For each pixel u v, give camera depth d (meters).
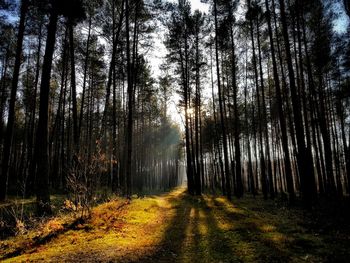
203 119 42.00
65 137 41.25
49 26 12.47
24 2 16.55
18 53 17.59
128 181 18.08
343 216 11.48
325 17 20.08
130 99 18.97
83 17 14.07
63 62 24.91
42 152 11.57
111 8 21.36
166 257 6.49
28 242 7.47
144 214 12.79
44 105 11.88
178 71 28.52
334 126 30.58
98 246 7.24
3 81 29.12
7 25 22.06
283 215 12.41
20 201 15.32
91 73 29.16
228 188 21.05
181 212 14.34
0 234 9.10
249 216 11.83
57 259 6.13
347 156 22.55
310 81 20.91
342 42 19.16
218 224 10.22
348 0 14.00
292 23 19.72
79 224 9.38
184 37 27.06
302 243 7.15
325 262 5.69
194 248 7.20
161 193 41.34
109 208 12.64
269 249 6.69
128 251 6.91
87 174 12.03
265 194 22.80
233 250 6.78
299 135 14.75
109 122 37.12
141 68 25.12
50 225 8.87
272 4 19.83
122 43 21.11
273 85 29.89
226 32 21.88
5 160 16.39
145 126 50.06
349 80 20.27
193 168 30.22
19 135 40.38
